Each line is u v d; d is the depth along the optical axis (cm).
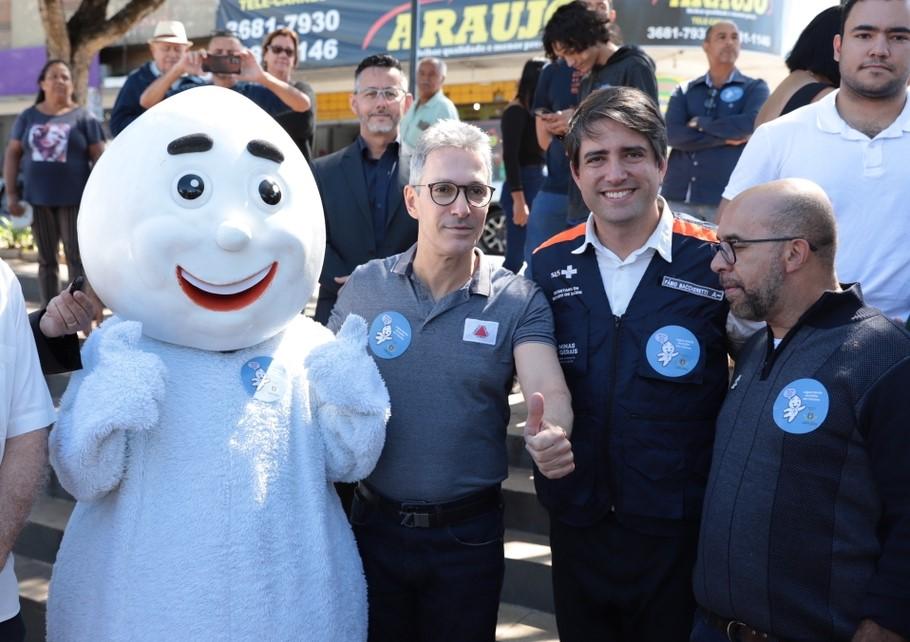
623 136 233
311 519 216
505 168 605
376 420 223
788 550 198
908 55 258
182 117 212
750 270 208
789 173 277
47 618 215
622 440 240
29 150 595
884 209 264
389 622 256
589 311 248
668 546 241
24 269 802
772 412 202
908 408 184
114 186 208
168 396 207
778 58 1344
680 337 239
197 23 1529
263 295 212
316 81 1486
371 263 267
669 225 248
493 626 255
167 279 205
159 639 197
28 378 196
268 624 203
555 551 259
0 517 190
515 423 443
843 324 200
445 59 1328
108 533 206
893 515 186
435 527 246
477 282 251
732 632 211
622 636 259
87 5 911
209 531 201
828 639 195
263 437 210
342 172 369
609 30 415
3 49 1784
